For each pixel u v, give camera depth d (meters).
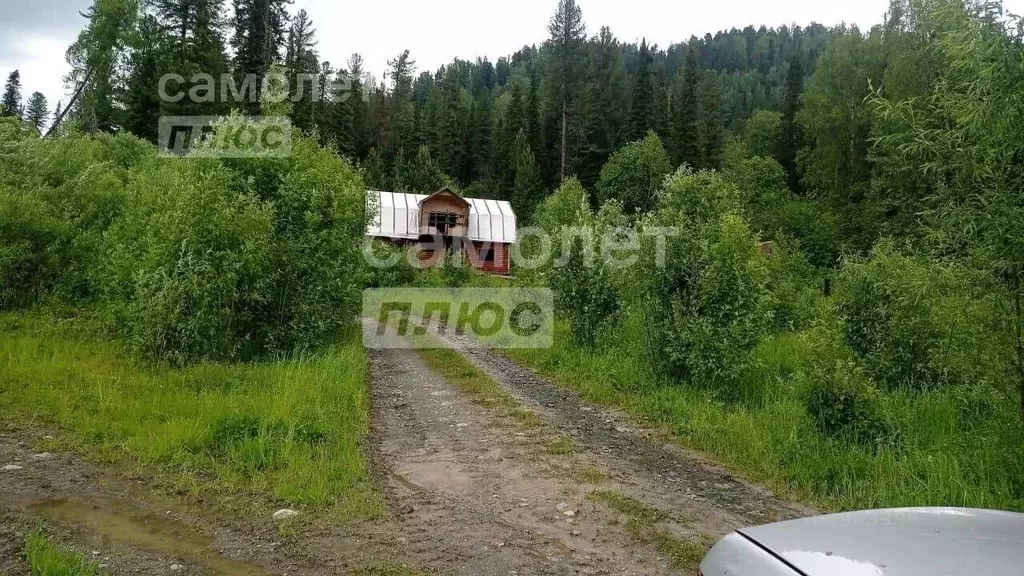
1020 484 4.94
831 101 34.31
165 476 5.44
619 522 4.82
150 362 9.01
